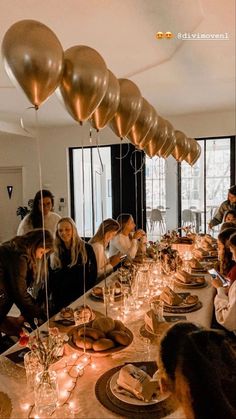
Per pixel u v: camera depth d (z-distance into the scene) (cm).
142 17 250
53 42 133
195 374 69
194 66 362
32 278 207
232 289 181
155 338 147
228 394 67
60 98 163
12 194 818
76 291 247
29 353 123
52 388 107
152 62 349
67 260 248
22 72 131
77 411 102
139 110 216
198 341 74
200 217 691
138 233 334
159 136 284
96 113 185
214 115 634
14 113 595
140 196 711
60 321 168
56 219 316
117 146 715
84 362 130
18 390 113
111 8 236
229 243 212
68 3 230
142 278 226
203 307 190
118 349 130
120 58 336
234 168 642
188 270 274
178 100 530
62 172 761
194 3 227
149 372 117
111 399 105
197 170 686
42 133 765
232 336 168
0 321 194
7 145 801
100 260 265
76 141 741
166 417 97
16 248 193
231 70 377
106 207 740
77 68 149
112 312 184
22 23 131
